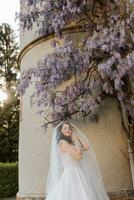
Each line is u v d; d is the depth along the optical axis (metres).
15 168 17.67
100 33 6.19
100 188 6.05
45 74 6.56
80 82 6.82
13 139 25.52
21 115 8.62
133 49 6.11
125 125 6.90
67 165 5.95
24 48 8.49
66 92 6.79
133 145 6.77
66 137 6.14
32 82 7.43
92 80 6.80
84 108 6.69
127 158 7.13
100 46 6.09
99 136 7.20
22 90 6.93
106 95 6.98
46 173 7.41
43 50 7.95
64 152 6.02
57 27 6.88
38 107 7.84
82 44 6.64
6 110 26.64
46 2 6.80
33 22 7.74
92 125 7.23
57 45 7.57
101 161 7.09
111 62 5.91
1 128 25.95
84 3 6.80
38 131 7.74
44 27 7.44
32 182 7.65
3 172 17.17
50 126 7.49
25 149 8.09
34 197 7.41
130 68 5.89
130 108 6.59
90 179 5.96
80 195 5.68
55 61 6.41
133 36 6.09
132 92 6.59
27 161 7.93
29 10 7.12
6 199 15.70
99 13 6.89
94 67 6.69
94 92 6.93
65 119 7.01
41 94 7.35
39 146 7.66
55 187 5.83
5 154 25.16
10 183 17.33
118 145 7.18
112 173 7.07
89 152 6.23
